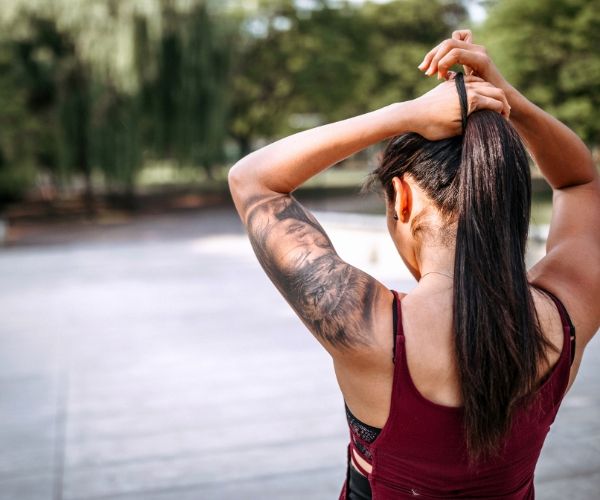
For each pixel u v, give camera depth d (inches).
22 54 675.4
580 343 33.0
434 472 30.6
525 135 36.3
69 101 679.1
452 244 32.1
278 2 906.7
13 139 661.9
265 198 33.8
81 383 170.1
